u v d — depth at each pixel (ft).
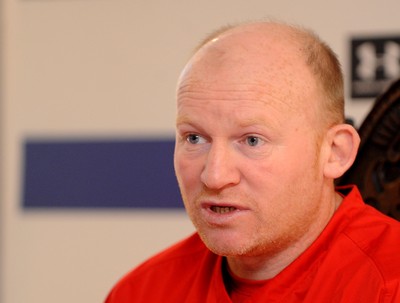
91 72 26.40
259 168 8.89
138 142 26.05
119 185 26.35
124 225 26.32
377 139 11.92
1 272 27.25
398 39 23.52
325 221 9.97
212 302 10.30
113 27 26.14
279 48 9.15
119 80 26.17
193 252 11.33
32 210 27.12
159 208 26.04
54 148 26.86
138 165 26.14
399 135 11.69
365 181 11.93
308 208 9.45
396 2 23.62
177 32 25.53
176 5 25.49
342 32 23.91
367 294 9.04
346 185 11.69
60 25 26.61
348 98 23.77
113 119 26.30
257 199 8.96
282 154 8.95
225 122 8.84
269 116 8.83
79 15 26.43
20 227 27.22
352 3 23.85
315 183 9.41
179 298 10.96
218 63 9.00
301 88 9.06
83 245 26.71
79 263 26.73
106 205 26.53
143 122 26.02
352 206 10.16
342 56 23.90
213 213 9.12
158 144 25.91
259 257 9.93
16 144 27.12
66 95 26.66
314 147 9.24
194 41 25.36
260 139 8.89
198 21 25.30
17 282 27.17
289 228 9.38
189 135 9.21
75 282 26.78
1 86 26.99
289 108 8.95
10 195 27.27
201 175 8.93
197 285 10.74
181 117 9.18
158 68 25.79
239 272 10.29
